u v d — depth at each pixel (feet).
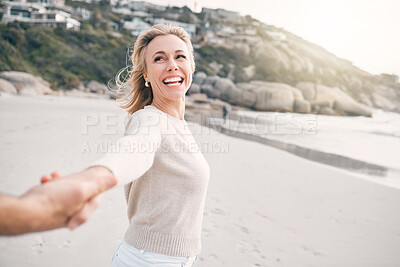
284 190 21.33
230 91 191.01
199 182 4.12
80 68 183.01
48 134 34.94
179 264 4.11
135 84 5.21
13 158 22.39
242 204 17.34
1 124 40.32
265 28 332.60
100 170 2.18
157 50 4.54
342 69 286.05
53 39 198.90
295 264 11.38
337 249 12.95
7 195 1.46
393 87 280.92
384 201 20.86
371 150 56.03
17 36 186.19
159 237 4.03
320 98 213.46
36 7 243.60
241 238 12.98
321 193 21.52
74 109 80.07
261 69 251.39
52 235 11.79
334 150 50.19
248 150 38.52
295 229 14.52
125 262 4.20
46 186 1.64
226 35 289.53
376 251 13.12
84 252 10.72
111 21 277.64
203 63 241.35
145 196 4.06
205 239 12.63
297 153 41.96
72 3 279.28
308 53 294.66
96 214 13.92
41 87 147.23
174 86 4.50
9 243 11.00
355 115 210.38
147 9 330.13
